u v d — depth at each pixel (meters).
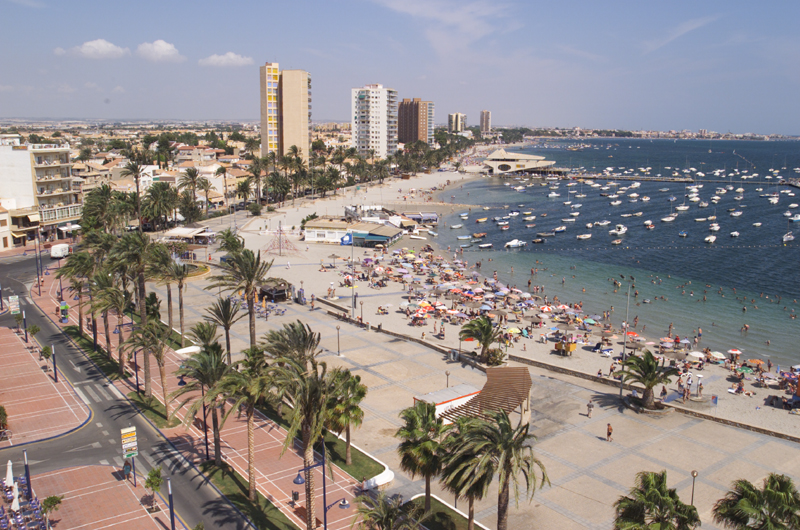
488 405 48.97
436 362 73.06
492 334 71.81
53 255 124.69
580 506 43.06
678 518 28.64
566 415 58.97
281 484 45.16
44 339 79.19
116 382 64.94
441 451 37.34
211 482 45.22
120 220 132.00
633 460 49.97
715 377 71.62
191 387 45.12
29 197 137.50
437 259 138.75
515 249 159.25
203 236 143.88
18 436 52.34
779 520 28.03
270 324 87.56
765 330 94.12
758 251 155.25
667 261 144.75
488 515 42.00
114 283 74.00
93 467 47.16
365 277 117.62
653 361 59.69
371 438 53.09
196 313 91.25
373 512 32.72
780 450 52.19
